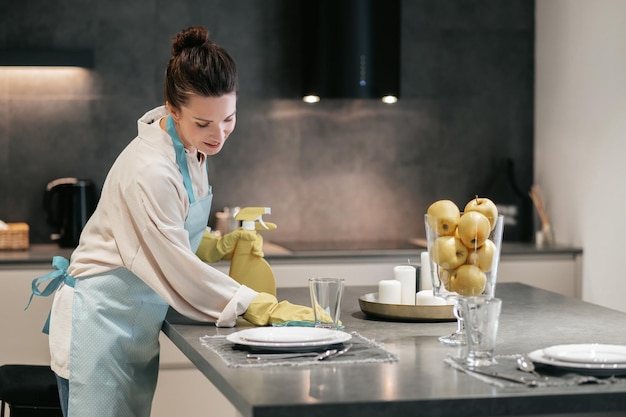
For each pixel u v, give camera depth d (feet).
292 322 7.79
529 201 16.51
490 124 16.78
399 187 16.56
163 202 7.97
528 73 16.85
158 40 15.66
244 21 15.93
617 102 14.01
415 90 16.56
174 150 8.20
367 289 10.36
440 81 16.65
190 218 8.36
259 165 16.11
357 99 15.96
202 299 8.00
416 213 16.65
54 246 15.30
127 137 15.64
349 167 16.42
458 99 16.70
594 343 7.11
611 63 14.15
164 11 15.67
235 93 7.89
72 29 15.42
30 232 15.51
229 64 7.79
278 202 16.20
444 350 6.83
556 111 16.01
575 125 15.33
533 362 6.14
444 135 16.67
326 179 16.34
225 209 15.89
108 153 15.61
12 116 15.38
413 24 16.53
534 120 16.87
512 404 5.34
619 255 14.02
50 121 15.47
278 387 5.58
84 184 14.98
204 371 6.50
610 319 8.26
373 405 5.23
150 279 8.08
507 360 6.35
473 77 16.72
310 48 15.38
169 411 13.70
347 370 6.09
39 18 15.31
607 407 5.43
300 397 5.31
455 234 7.05
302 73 15.90
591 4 14.73
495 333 6.24
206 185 8.74
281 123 16.15
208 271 7.93
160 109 8.53
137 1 15.58
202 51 7.73
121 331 8.40
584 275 15.03
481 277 7.05
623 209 13.89
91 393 8.34
